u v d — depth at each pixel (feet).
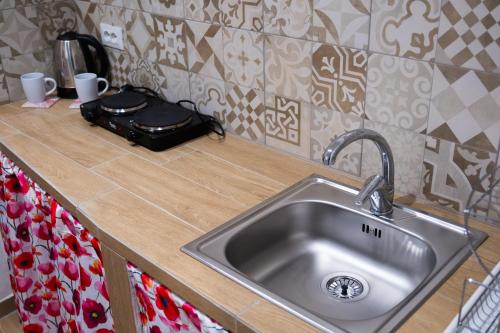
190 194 5.40
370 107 5.22
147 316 4.86
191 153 6.24
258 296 4.00
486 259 4.30
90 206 5.23
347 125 5.47
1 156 6.71
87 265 5.54
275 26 5.69
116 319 5.42
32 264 7.18
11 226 6.90
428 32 4.58
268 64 5.92
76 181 5.68
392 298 4.76
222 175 5.74
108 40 7.89
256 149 6.31
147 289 4.66
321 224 5.36
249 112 6.36
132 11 7.30
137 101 7.00
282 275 5.13
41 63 8.09
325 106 5.58
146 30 7.22
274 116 6.10
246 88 6.27
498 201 4.62
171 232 4.81
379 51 4.96
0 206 7.11
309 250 5.36
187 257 4.47
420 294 3.95
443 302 3.88
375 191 4.90
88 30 8.20
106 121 6.81
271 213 5.10
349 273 5.10
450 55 4.52
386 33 4.86
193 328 4.35
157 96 7.44
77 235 5.51
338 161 5.71
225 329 4.06
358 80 5.21
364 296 4.83
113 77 8.16
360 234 5.13
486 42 4.28
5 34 7.57
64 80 7.87
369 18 4.93
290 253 5.31
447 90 4.64
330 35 5.27
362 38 5.04
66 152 6.32
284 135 6.10
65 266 6.03
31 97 7.69
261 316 3.81
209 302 3.99
